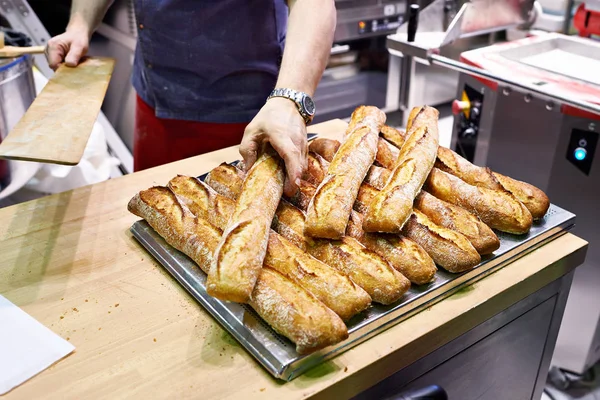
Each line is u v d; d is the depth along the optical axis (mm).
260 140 960
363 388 761
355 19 2484
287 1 1174
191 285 878
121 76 2365
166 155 1571
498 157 1634
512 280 896
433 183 993
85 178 1729
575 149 1411
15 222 1069
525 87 1274
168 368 749
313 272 790
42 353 764
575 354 1635
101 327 819
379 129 1133
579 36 1685
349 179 912
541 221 998
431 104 3000
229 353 773
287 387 714
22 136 882
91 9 1462
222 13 1322
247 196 885
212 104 1445
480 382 972
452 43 1482
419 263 829
